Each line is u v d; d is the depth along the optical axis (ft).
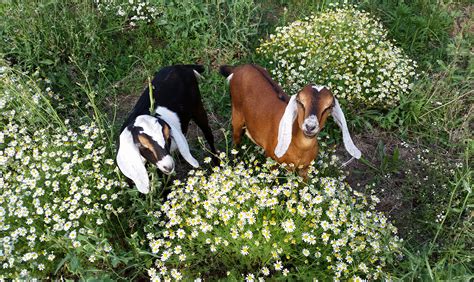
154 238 3.61
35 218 3.46
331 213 3.33
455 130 5.10
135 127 3.54
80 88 5.31
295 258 3.55
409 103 5.19
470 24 6.74
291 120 3.52
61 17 5.94
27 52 5.32
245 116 4.38
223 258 3.50
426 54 6.11
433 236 4.00
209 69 5.80
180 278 3.19
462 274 3.36
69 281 3.02
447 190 4.27
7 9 5.94
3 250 3.26
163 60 5.89
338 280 3.13
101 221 3.35
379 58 5.20
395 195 4.52
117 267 3.60
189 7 5.98
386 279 3.17
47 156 3.94
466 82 5.41
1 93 4.50
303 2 6.95
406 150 5.05
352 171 4.77
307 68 5.03
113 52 5.99
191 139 5.10
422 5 6.78
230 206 3.46
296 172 4.05
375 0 6.65
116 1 6.28
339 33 5.50
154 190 3.69
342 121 3.57
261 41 5.75
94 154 3.77
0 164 3.74
